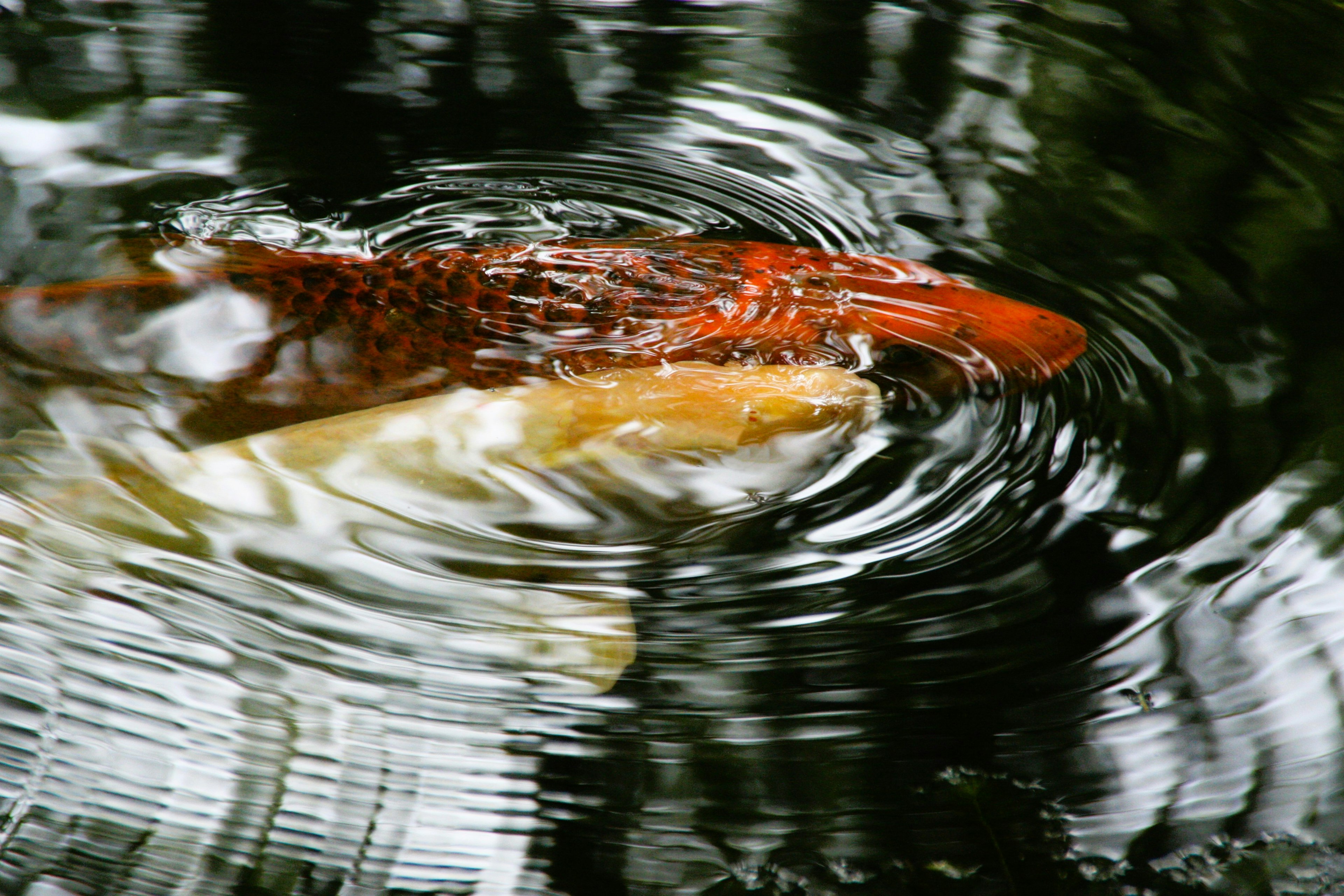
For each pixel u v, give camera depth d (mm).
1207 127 3438
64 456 3174
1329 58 3514
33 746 3104
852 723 3115
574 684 3125
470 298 3248
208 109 3445
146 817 3090
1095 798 3094
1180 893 3074
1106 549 3164
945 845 3086
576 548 3164
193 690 3119
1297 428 3209
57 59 3479
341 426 3188
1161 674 3125
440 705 3119
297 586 3146
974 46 3543
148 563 3148
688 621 3145
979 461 3197
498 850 3086
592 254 3293
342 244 3346
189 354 3209
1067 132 3439
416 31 3553
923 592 3152
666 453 3189
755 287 3271
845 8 3596
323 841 3086
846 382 3217
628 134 3453
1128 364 3246
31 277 3277
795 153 3434
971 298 3271
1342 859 3076
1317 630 3133
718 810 3096
